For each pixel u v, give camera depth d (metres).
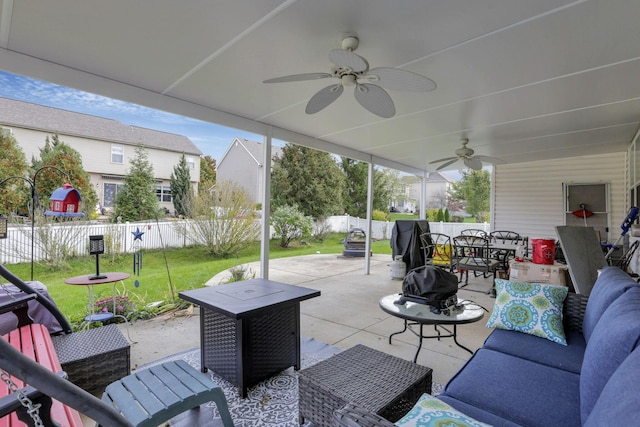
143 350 3.07
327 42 2.44
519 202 7.39
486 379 1.73
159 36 2.37
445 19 2.13
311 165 13.95
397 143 5.81
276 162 13.90
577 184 6.74
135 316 3.87
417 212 19.72
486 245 5.39
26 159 7.70
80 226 5.75
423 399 1.36
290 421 2.07
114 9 2.05
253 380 2.38
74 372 2.19
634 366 0.98
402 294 2.73
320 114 4.15
